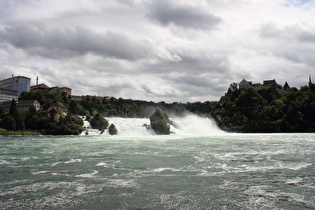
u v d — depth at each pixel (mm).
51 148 53344
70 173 29203
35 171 30328
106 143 64250
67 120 115750
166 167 32531
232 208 18141
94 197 20469
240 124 153125
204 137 89125
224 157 40281
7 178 26922
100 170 30781
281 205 18828
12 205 18766
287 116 149500
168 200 19750
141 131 113125
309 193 21781
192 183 24797
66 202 19328
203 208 18109
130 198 20219
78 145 59344
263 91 182375
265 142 66562
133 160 37562
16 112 121375
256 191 22281
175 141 70000
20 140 77125
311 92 166875
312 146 56094
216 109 178250
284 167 32750
